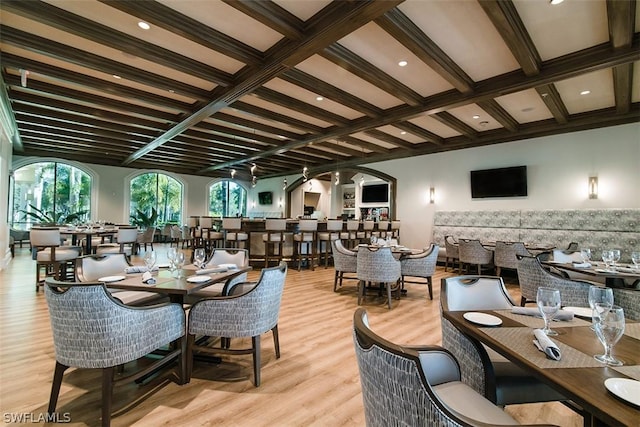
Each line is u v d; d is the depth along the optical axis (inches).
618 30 118.0
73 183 420.8
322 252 302.8
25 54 150.0
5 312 139.2
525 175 254.1
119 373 89.7
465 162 293.0
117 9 115.3
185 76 172.2
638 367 40.0
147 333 73.1
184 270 107.7
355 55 145.3
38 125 265.4
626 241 207.2
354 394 81.8
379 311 155.1
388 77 165.9
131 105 214.7
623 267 129.6
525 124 247.0
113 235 292.8
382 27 117.7
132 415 71.4
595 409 31.1
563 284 112.6
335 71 163.9
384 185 377.1
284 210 498.6
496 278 80.3
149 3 112.0
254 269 267.7
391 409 35.9
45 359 96.7
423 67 158.2
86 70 165.9
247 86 167.5
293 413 73.5
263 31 130.6
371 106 211.0
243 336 84.2
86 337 65.4
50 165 405.7
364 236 316.5
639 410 30.6
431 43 133.3
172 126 251.4
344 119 239.3
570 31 126.3
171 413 72.5
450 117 230.7
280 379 88.7
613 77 159.2
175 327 82.0
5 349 103.1
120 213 450.9
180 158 407.2
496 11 108.0
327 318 142.6
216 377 89.5
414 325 135.1
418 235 324.8
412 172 331.9
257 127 256.4
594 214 220.5
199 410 73.9
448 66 147.9
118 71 157.5
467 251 241.3
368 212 404.2
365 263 163.2
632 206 210.5
